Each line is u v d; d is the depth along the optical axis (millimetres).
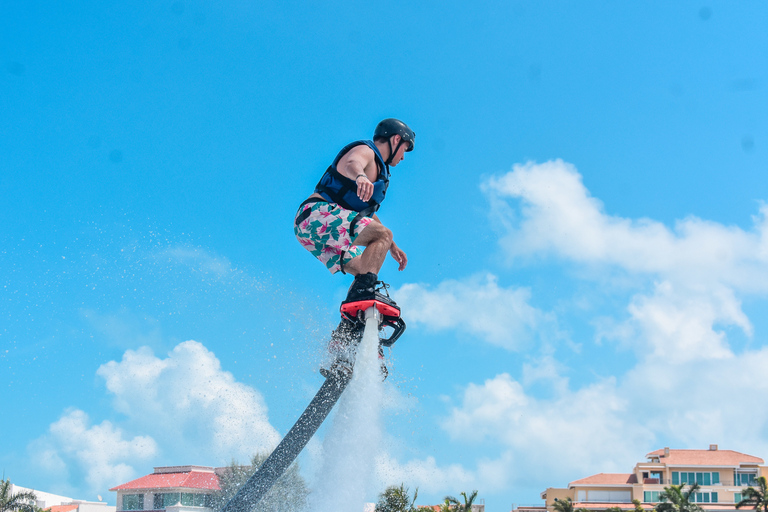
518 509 80062
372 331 4535
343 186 4641
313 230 4656
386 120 4941
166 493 51719
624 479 74000
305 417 4734
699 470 71562
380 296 4543
